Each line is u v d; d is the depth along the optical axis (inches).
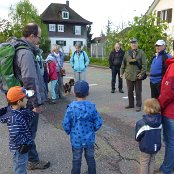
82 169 182.7
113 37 1000.9
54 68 362.0
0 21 1180.5
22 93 145.6
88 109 154.9
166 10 1123.3
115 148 216.8
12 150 146.3
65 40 2391.7
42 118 300.4
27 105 156.4
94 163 160.9
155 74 270.2
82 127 155.0
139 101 327.3
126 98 406.6
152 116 155.5
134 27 765.3
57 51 389.7
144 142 156.7
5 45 164.1
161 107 157.5
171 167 167.8
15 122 142.9
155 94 276.1
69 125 156.8
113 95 430.6
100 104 368.8
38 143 227.6
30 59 158.1
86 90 156.6
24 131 145.0
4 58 159.3
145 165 161.6
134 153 207.9
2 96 416.2
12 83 161.9
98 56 1368.1
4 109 149.3
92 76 698.2
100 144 224.7
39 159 194.1
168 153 165.2
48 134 249.4
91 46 1451.8
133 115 311.3
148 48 738.2
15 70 162.9
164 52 270.2
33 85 156.6
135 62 320.8
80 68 422.0
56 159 198.1
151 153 158.1
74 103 156.4
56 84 378.0
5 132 253.9
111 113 320.5
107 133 250.4
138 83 324.8
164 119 161.3
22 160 148.7
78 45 421.4
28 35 165.8
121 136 243.0
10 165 190.1
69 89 427.8
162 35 759.1
